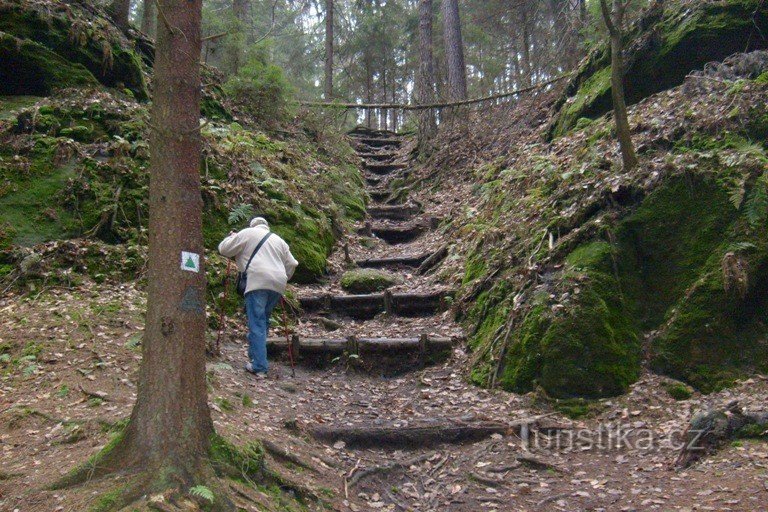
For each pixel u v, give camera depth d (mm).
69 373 5324
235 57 13898
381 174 15789
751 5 8484
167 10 3799
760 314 5746
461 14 21953
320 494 4301
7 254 6891
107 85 9672
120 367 5461
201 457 3631
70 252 7059
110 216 7594
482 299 7387
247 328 7344
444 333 7375
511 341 6379
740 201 5961
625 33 9656
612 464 4852
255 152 10148
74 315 6199
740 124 6727
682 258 6191
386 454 5199
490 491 4637
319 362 6934
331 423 5504
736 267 5688
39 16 9055
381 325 7973
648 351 5938
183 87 3805
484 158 13117
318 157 13328
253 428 4812
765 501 3840
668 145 7156
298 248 8945
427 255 10008
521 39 19984
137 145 8242
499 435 5371
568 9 14031
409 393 6391
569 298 6168
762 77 7152
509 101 14359
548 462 4945
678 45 8812
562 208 7422
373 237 11398
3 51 8594
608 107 9703
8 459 4094
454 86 15711
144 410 3598
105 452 3627
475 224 9453
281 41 23938
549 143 10289
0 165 7520
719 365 5609
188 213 3768
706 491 4141
